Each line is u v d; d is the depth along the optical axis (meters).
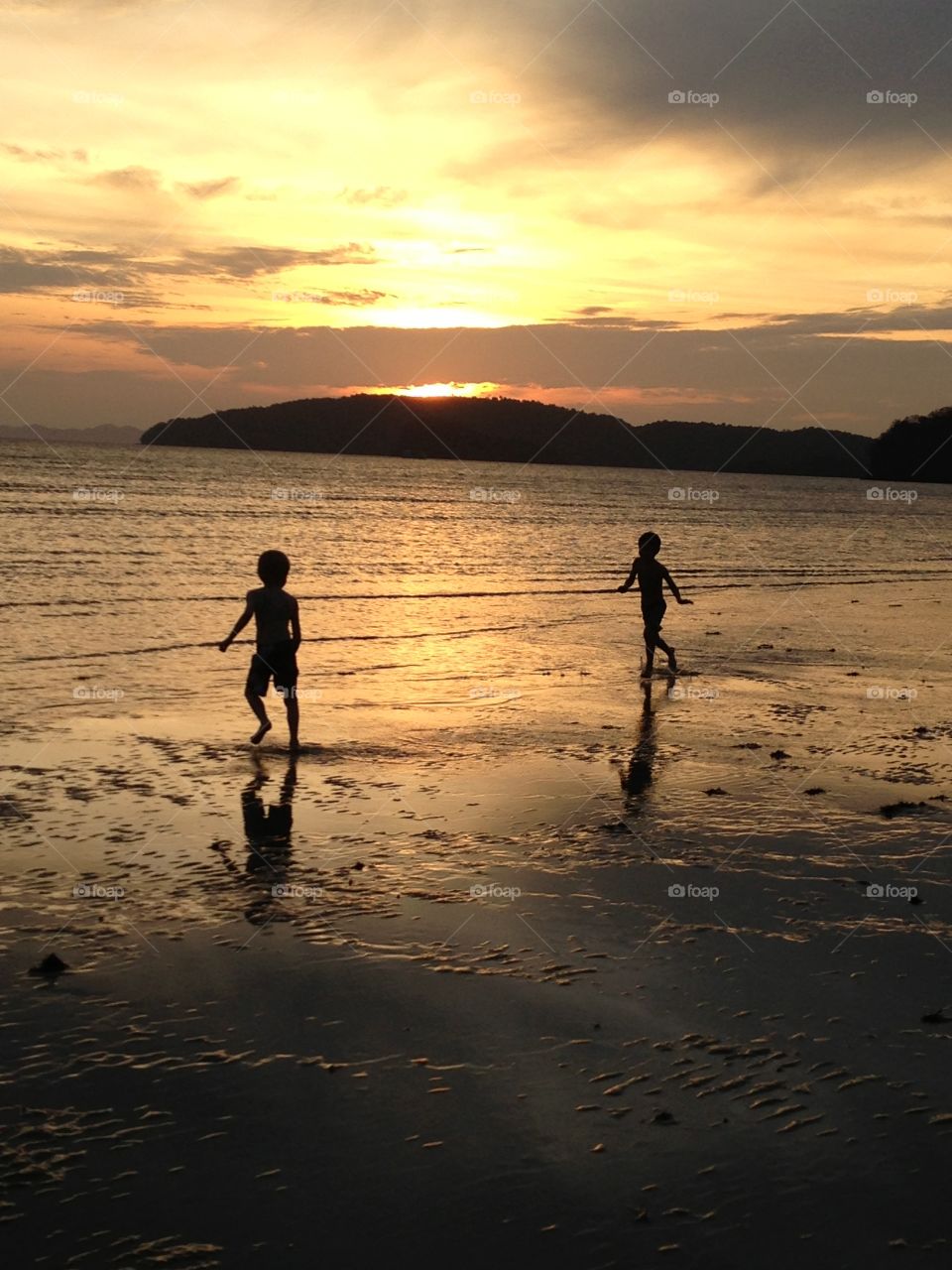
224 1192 3.89
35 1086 4.51
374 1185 3.95
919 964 5.90
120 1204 3.81
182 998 5.33
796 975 5.73
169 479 86.44
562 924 6.36
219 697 12.82
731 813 8.63
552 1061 4.83
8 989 5.36
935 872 7.35
